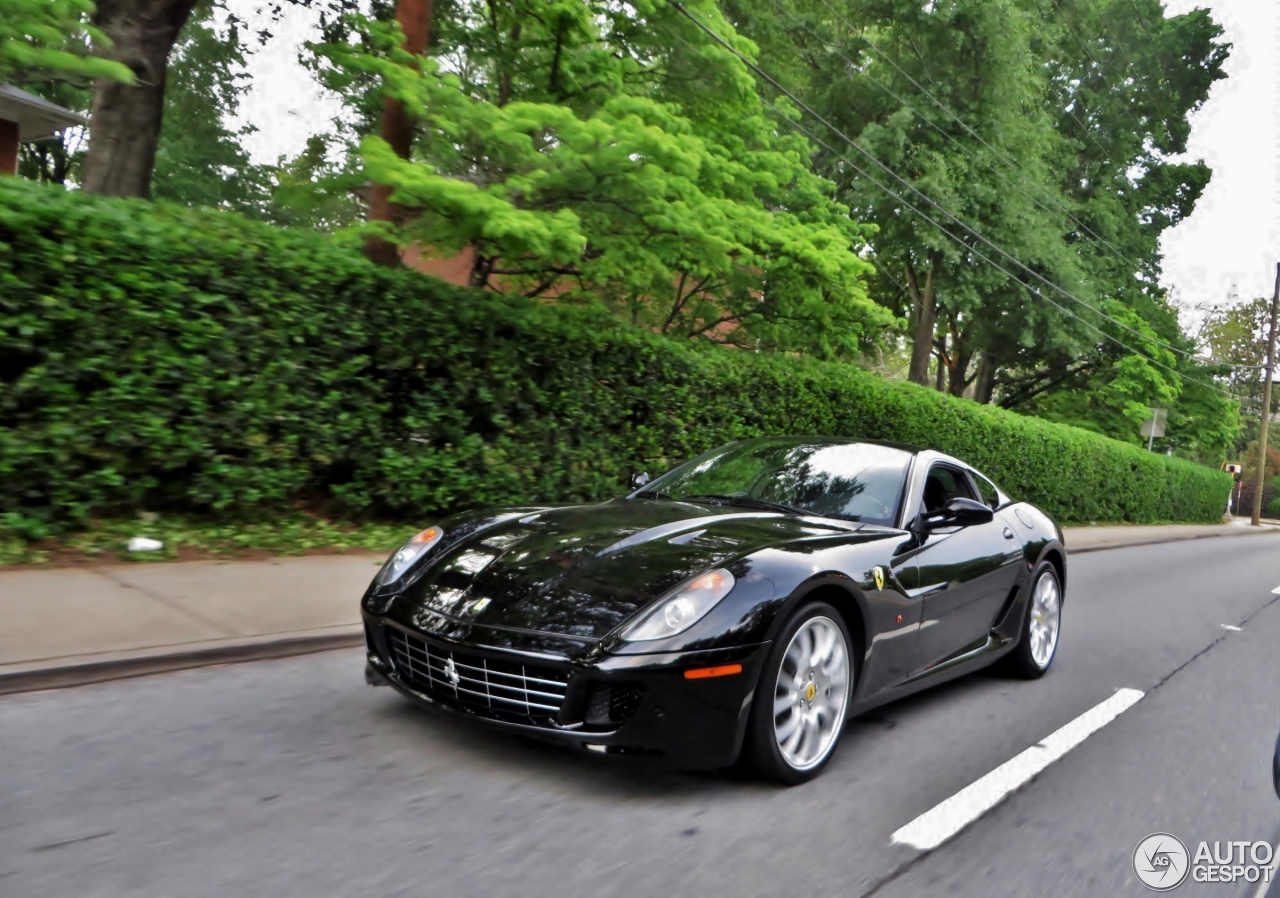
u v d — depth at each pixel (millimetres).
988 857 3209
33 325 5922
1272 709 5766
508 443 8977
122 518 6906
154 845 2719
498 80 10867
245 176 21422
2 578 5438
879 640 4004
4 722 3631
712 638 3248
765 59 19594
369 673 3922
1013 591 5418
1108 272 29422
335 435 7668
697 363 10977
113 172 9055
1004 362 29641
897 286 25719
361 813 3039
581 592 3393
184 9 9266
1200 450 41531
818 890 2832
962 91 21250
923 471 4934
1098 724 4984
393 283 7879
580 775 3479
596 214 8469
